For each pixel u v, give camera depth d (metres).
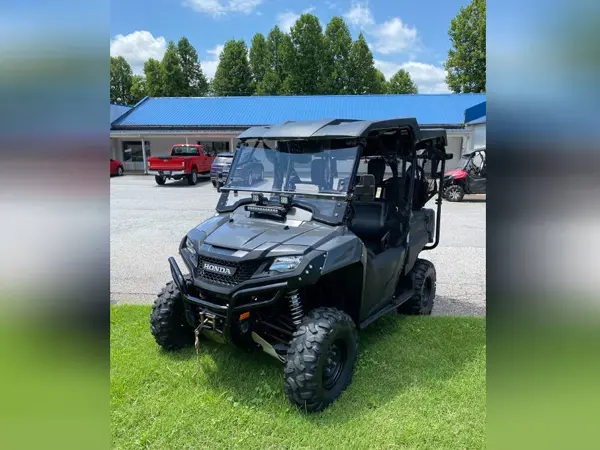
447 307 5.27
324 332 3.03
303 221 3.46
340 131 3.51
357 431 2.85
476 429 2.87
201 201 14.09
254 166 3.85
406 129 4.20
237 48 50.16
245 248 3.12
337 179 3.51
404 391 3.31
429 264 5.04
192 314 3.37
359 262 3.38
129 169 28.05
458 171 15.06
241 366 3.64
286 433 2.85
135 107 29.47
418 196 5.16
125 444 2.73
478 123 21.58
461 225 10.46
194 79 52.56
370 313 3.91
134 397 3.21
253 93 50.81
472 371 3.60
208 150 25.78
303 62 43.16
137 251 7.58
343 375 3.30
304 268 2.91
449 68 38.25
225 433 2.85
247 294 2.97
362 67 44.16
